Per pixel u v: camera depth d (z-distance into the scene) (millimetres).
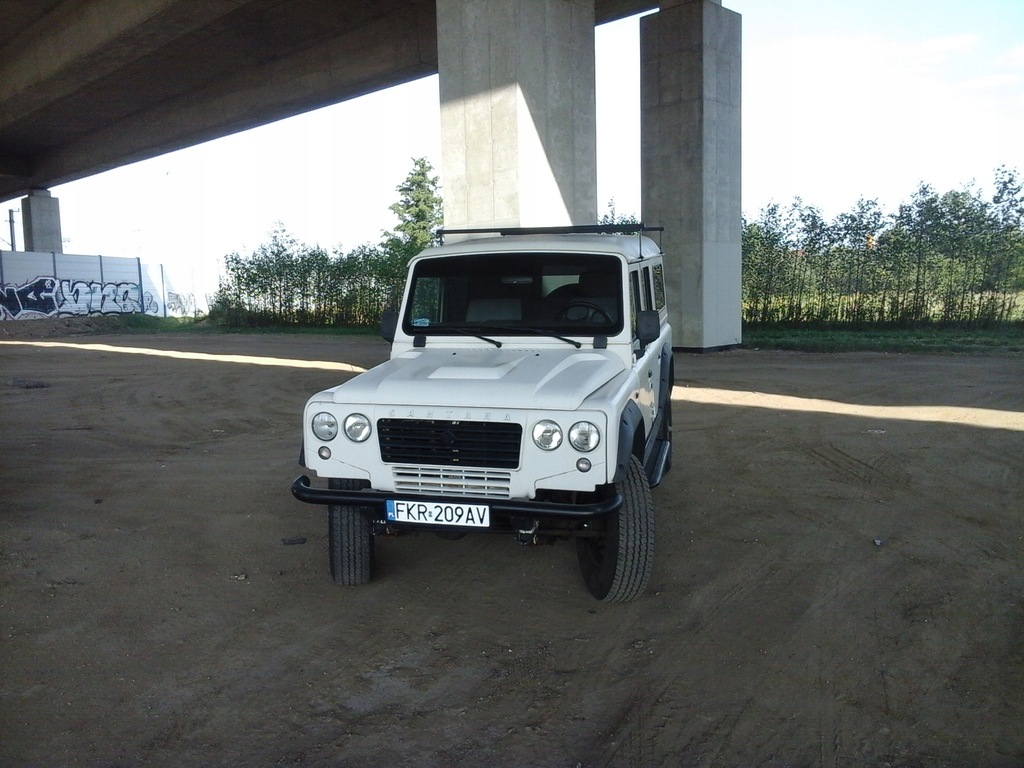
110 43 20000
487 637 4316
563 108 14016
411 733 3408
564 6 13914
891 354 16703
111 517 6469
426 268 5531
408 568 5344
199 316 42438
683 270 18156
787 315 22656
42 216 42875
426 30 21531
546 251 5355
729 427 9750
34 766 3156
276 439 9695
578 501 4426
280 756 3244
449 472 4227
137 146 33656
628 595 4602
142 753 3258
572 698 3684
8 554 5566
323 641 4281
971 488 6895
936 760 3152
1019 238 19516
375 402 4324
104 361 19438
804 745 3279
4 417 11359
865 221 21281
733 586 4938
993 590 4781
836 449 8453
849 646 4125
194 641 4277
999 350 16406
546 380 4367
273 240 33656
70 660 4051
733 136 18391
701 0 17219
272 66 26484
